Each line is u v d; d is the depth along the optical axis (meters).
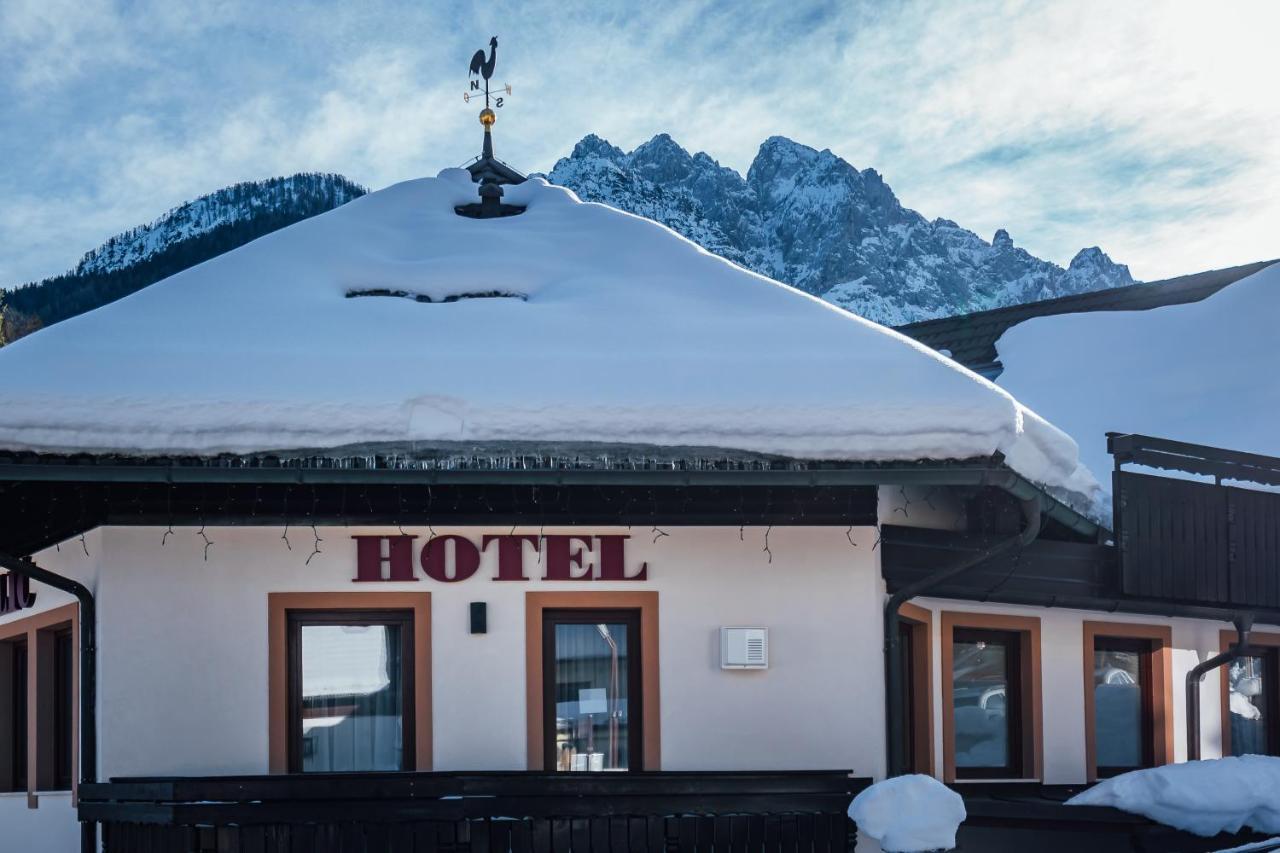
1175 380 20.34
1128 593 12.34
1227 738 14.16
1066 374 21.64
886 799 8.81
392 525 10.19
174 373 9.35
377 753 10.27
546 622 10.45
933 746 11.59
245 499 10.07
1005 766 12.33
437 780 9.21
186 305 10.72
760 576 10.46
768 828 9.45
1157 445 12.69
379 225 12.97
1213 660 13.63
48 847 11.06
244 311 10.64
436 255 12.46
